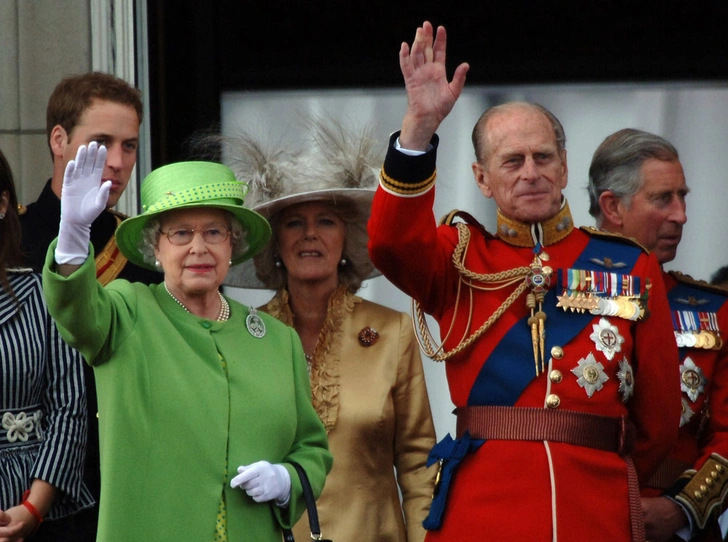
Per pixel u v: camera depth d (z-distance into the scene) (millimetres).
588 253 16531
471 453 15945
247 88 25141
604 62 25812
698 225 25641
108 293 14852
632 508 15750
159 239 15477
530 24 25891
